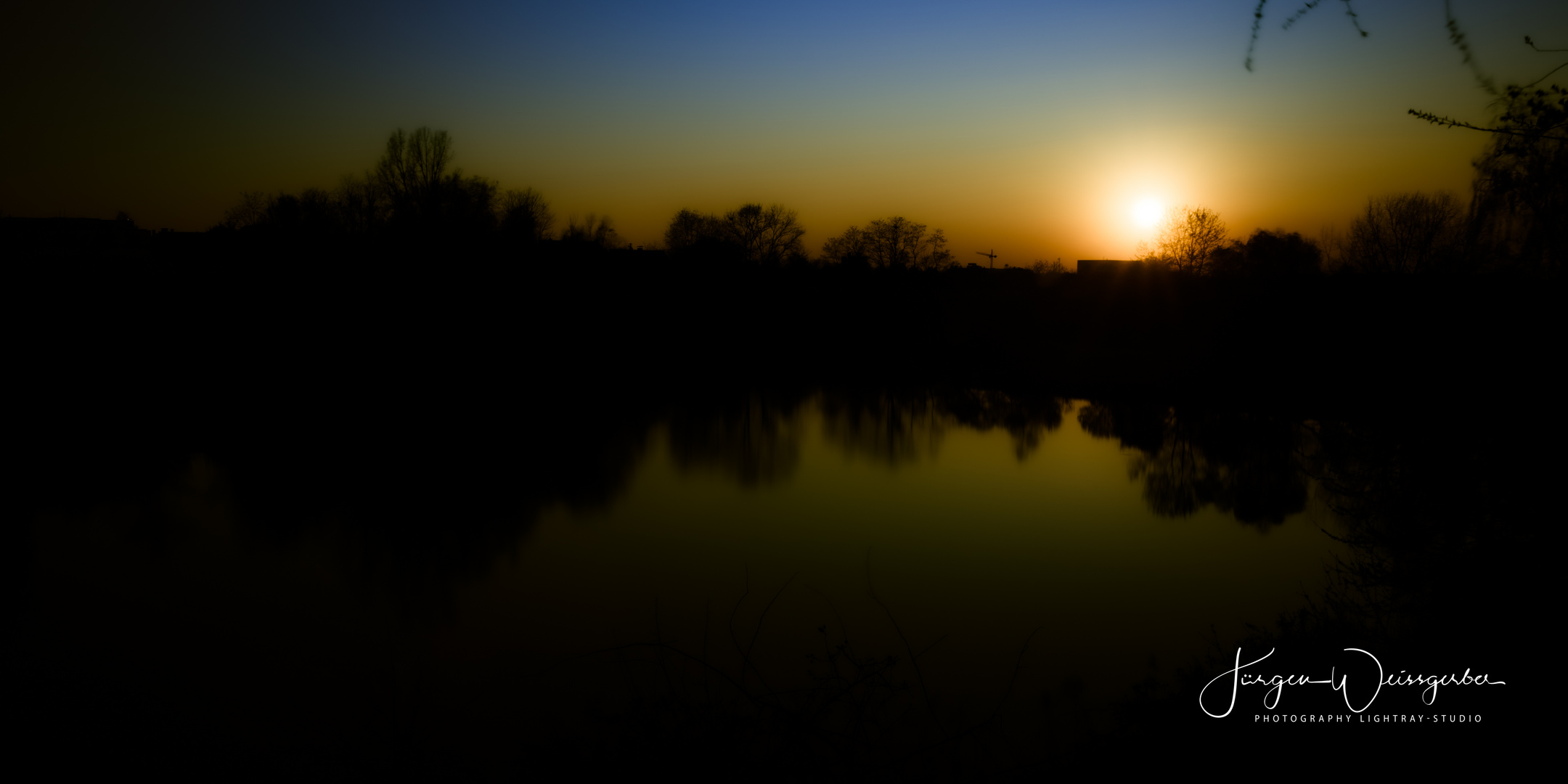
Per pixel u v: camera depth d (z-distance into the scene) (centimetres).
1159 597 1137
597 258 4797
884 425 2922
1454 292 403
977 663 903
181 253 4041
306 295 3659
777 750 486
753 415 3197
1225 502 1656
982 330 4666
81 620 1074
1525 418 375
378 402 3206
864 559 1353
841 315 5278
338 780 689
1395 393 454
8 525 1538
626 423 2962
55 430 2427
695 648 965
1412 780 370
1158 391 2881
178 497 1761
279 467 2088
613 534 1520
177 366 3341
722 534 1524
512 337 4059
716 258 5409
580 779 477
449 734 753
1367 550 485
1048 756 608
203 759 727
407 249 3728
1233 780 427
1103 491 1853
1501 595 378
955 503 1764
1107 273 4188
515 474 2066
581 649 977
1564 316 362
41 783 695
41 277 3147
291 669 928
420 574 1281
